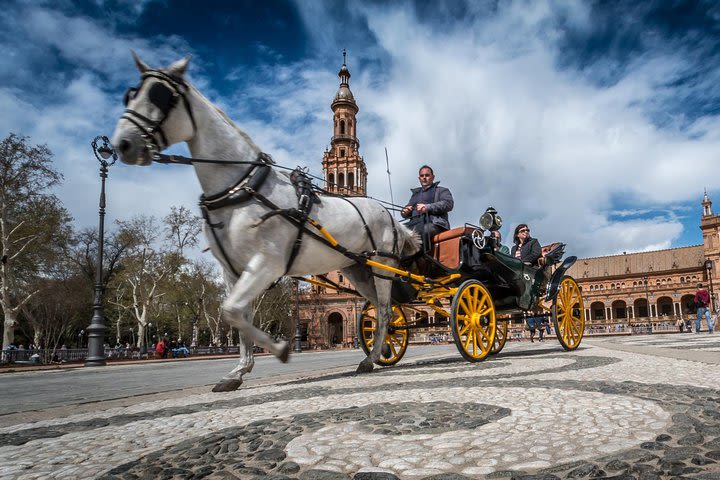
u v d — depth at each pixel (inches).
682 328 1556.3
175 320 2242.9
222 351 1492.4
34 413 160.4
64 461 91.7
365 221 213.2
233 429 108.5
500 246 327.3
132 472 80.9
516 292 291.9
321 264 192.4
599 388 135.2
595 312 4015.8
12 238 1145.4
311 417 115.1
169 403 167.0
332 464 78.6
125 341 2534.5
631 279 3878.0
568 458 74.4
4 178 1030.4
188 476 77.4
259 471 77.7
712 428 87.6
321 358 621.6
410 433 94.9
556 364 220.2
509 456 77.1
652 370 179.9
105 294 1825.8
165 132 156.3
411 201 291.6
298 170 189.8
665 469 67.7
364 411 118.3
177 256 1581.0
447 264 261.1
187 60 160.9
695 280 3580.2
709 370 175.6
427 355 434.3
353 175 2849.4
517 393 133.8
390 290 239.3
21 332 1824.6
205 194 170.6
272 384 213.5
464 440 87.5
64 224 1310.3
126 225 1480.1
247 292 159.6
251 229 164.4
